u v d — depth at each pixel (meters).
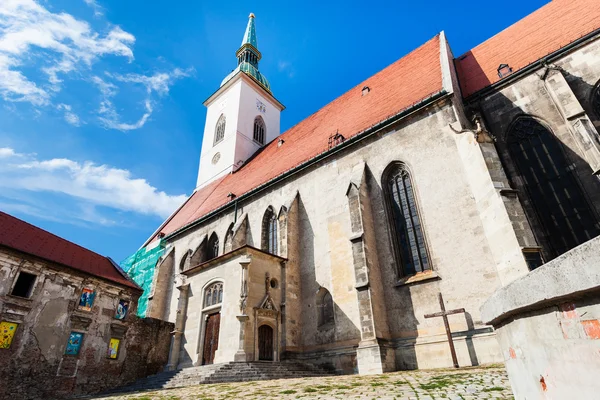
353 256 19.58
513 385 4.05
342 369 19.19
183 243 36.38
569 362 2.55
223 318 21.36
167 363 23.45
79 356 18.44
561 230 17.11
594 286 2.01
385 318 18.67
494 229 15.62
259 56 58.53
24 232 19.39
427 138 20.84
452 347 15.49
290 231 24.86
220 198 36.28
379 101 27.27
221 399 11.01
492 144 17.36
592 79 18.77
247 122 47.84
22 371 16.00
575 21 21.70
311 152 28.42
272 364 18.98
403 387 10.09
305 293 23.17
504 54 24.78
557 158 18.42
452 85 20.86
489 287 16.00
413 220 20.17
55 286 18.23
